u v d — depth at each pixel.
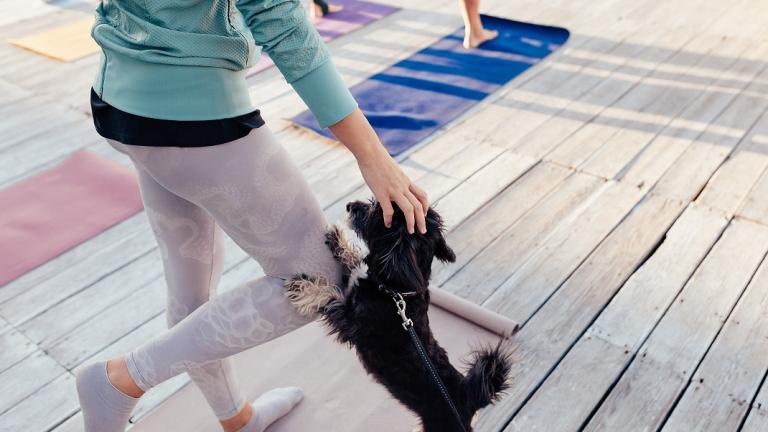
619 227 2.54
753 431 1.74
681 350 2.00
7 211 2.89
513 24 4.36
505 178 2.89
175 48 1.10
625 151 3.01
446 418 1.43
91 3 5.38
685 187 2.74
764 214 2.55
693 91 3.45
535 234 2.54
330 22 4.64
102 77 1.22
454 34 4.32
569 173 2.89
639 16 4.33
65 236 2.73
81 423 1.94
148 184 1.33
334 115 1.21
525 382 1.93
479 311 2.12
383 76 3.84
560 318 2.15
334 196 2.87
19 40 4.69
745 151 2.95
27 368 2.14
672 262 2.34
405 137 3.23
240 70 1.19
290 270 1.31
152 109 1.14
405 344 1.42
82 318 2.33
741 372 1.91
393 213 1.30
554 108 3.40
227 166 1.18
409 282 1.34
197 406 1.94
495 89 3.62
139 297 2.41
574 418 1.82
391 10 4.77
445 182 2.89
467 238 2.55
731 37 3.96
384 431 1.83
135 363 1.36
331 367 2.05
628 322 2.11
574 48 3.99
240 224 1.25
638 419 1.80
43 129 3.56
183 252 1.39
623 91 3.50
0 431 1.92
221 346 1.31
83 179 3.10
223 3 1.11
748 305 2.14
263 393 1.97
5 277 2.53
